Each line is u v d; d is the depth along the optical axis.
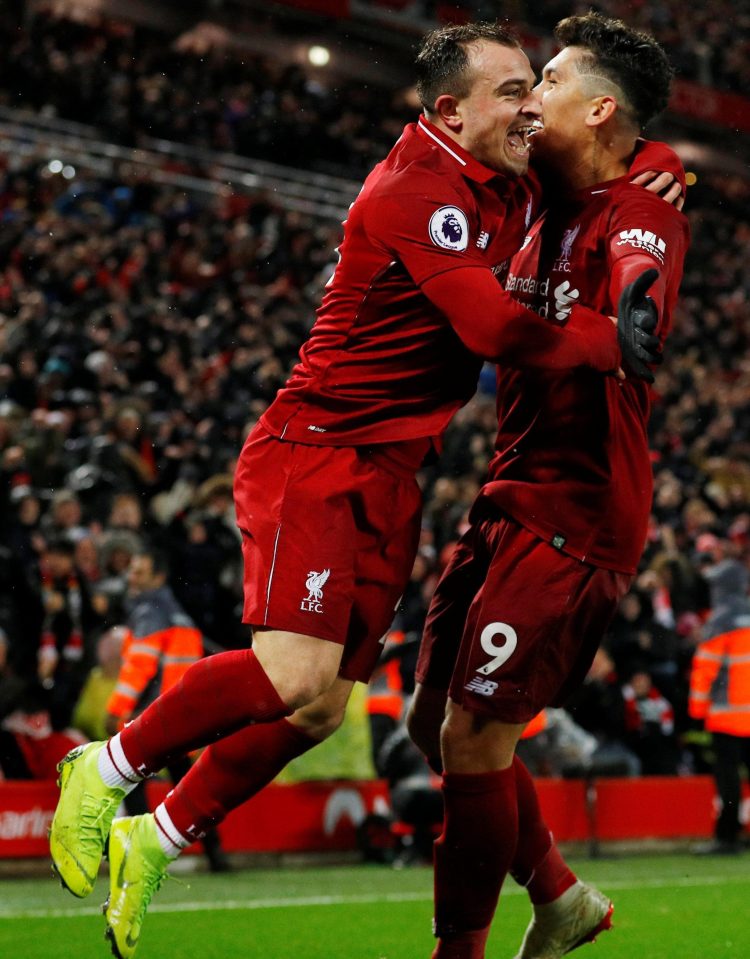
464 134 3.99
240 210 24.72
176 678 9.21
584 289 4.31
